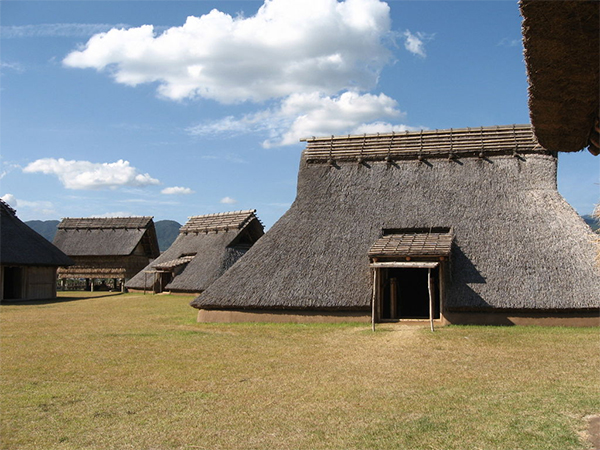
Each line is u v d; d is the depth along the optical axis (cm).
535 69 588
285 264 1848
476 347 1285
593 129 693
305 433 716
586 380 951
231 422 764
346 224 1933
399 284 2423
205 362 1159
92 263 4753
